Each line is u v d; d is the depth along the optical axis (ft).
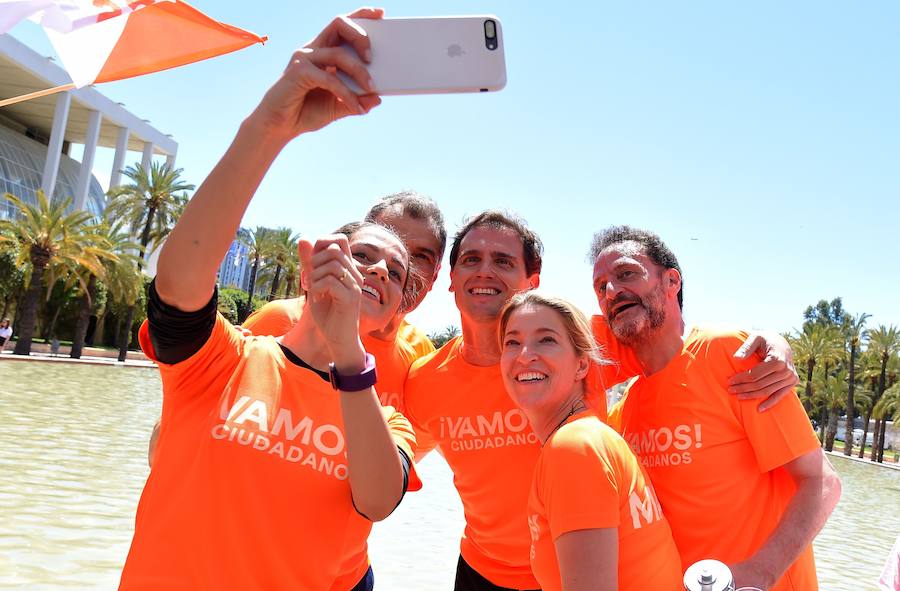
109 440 35.99
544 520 6.61
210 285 5.33
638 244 9.20
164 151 192.95
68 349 123.13
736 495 8.23
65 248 95.76
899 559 8.87
